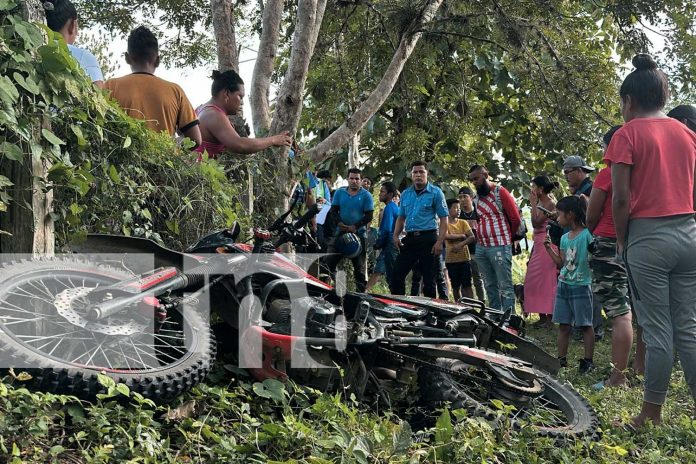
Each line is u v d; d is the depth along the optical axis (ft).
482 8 37.17
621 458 13.76
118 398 11.01
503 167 51.60
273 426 11.34
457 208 35.19
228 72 21.80
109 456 10.06
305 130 49.49
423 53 39.63
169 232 17.78
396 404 14.53
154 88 18.74
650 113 16.43
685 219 15.66
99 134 14.78
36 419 9.87
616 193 15.84
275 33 30.32
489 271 30.50
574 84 38.40
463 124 47.73
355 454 11.03
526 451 12.78
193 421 11.44
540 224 29.27
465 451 11.98
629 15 37.45
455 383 14.33
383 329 14.32
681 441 15.20
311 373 13.94
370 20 37.04
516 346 17.06
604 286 20.29
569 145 40.47
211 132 21.33
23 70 12.76
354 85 37.22
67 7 16.88
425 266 31.83
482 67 47.16
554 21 38.70
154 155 17.10
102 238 14.25
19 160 12.46
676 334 15.88
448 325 15.94
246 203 22.97
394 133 49.65
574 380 21.18
